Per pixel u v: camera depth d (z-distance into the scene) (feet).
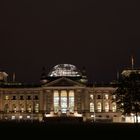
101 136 149.59
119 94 467.11
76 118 586.45
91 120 630.33
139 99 456.04
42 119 597.93
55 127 233.76
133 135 152.76
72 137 146.30
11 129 190.90
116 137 144.77
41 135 153.17
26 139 137.80
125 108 463.01
